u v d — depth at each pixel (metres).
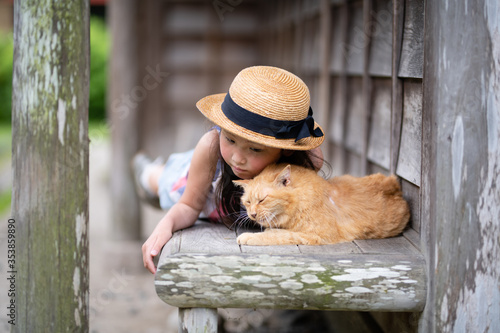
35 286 2.08
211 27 8.92
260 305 1.95
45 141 2.03
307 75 5.47
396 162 2.46
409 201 2.33
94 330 3.73
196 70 9.00
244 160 2.14
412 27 2.29
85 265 2.13
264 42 8.73
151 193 3.70
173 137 8.98
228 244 2.07
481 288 1.94
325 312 3.57
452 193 1.91
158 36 8.52
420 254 2.01
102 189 8.46
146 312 4.09
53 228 2.06
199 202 2.36
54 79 2.01
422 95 2.06
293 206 2.08
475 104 1.89
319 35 4.88
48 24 1.99
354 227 2.14
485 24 1.87
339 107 4.13
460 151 1.90
